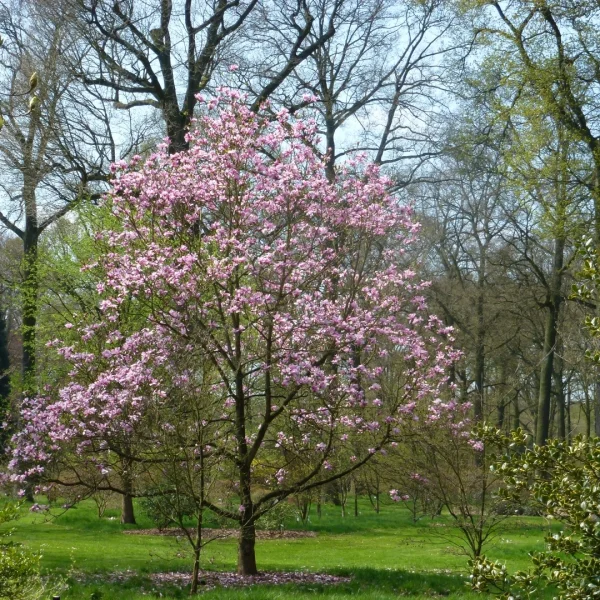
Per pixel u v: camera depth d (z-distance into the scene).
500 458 5.86
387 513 30.70
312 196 13.12
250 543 14.32
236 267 13.29
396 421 13.45
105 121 23.45
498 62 22.12
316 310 13.02
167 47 22.55
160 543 19.16
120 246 14.20
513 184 22.06
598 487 5.34
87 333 14.65
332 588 12.54
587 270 5.68
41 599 8.84
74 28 21.08
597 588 5.17
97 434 12.89
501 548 17.91
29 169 22.83
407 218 13.99
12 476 13.44
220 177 13.43
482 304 35.62
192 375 12.20
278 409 13.80
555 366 40.34
